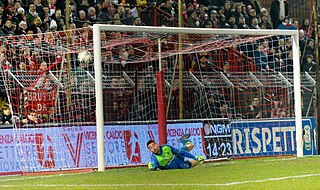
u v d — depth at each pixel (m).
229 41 48.69
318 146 52.22
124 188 30.11
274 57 63.38
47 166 43.91
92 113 49.50
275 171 35.91
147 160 46.44
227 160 48.09
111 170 41.53
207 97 55.53
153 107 53.44
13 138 43.75
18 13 53.06
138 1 61.03
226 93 56.06
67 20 51.00
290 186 29.84
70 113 48.50
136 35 47.06
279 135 51.03
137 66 55.06
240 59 58.97
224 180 32.34
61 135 44.44
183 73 55.06
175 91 54.75
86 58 49.66
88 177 35.69
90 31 50.78
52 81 49.19
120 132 45.81
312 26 68.94
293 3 71.62
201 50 50.22
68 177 36.62
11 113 46.62
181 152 39.47
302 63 65.94
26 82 49.12
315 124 52.50
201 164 42.94
